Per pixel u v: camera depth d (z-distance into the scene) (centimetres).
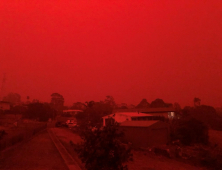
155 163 1627
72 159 1397
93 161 776
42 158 1407
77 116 6794
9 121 4997
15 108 8131
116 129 820
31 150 1706
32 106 7681
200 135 2686
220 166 1681
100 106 9175
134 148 2248
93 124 869
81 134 856
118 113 4019
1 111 6900
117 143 795
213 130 4278
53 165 1227
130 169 1385
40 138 2678
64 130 4291
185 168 1567
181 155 1969
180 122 2920
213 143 2766
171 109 5081
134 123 2478
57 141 2412
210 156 1805
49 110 8212
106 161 773
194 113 5244
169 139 2516
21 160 1319
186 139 2648
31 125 4378
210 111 5647
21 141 2183
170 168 1521
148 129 2269
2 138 1870
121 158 777
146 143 2255
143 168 1443
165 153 1964
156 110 5006
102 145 783
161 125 2428
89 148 801
